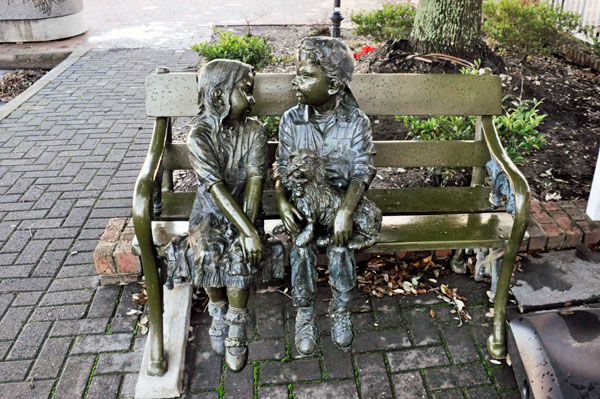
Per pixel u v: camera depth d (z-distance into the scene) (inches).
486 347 109.6
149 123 227.1
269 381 102.5
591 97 222.5
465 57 225.8
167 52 341.1
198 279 91.4
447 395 99.3
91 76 290.7
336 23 265.0
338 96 95.9
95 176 180.4
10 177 179.0
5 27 357.7
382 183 158.7
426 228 107.2
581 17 307.0
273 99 115.4
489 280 128.8
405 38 245.1
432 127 161.9
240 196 98.0
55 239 145.0
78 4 383.2
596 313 99.3
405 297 123.9
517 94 216.1
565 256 133.6
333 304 100.4
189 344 111.0
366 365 105.9
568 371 87.5
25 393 99.5
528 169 172.1
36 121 228.4
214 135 91.9
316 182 92.4
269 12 477.4
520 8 289.0
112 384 101.4
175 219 112.3
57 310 119.6
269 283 128.3
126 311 119.4
